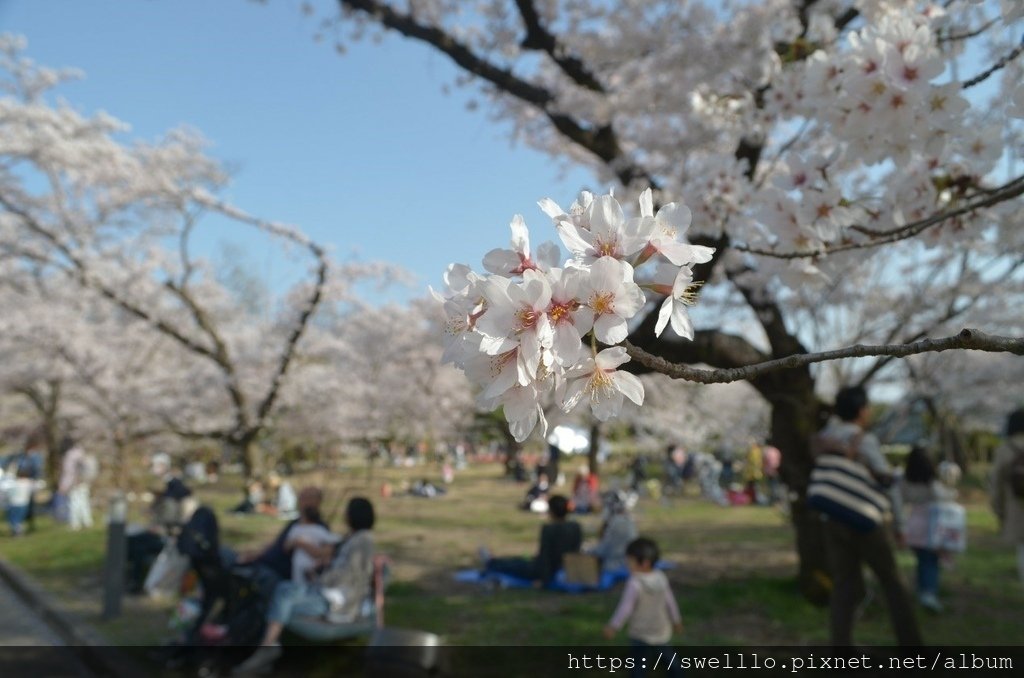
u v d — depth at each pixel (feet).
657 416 61.57
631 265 3.85
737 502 52.65
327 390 42.22
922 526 19.76
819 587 19.98
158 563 21.08
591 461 55.67
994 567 25.44
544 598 21.81
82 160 33.24
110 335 45.24
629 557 13.47
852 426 15.46
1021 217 10.95
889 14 8.48
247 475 43.19
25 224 34.55
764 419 46.24
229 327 49.73
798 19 14.92
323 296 39.17
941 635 17.08
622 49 20.06
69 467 43.04
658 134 19.94
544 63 26.71
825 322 25.16
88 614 20.86
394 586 23.31
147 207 36.32
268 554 18.51
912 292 23.86
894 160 7.43
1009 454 16.49
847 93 7.22
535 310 3.53
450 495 60.34
